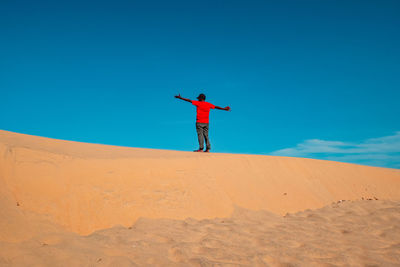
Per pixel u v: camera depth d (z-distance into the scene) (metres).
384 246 4.21
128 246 3.56
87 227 3.93
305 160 8.62
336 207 6.57
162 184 5.33
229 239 4.17
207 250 3.71
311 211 6.20
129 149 7.49
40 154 4.66
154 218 4.54
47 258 2.93
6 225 3.19
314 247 4.02
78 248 3.28
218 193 5.73
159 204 4.85
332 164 8.89
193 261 3.36
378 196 7.74
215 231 4.46
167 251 3.59
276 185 6.83
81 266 2.93
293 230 4.79
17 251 2.91
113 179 4.91
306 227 5.00
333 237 4.52
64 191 4.24
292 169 7.77
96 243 3.52
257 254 3.68
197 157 6.69
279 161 7.93
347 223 5.32
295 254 3.75
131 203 4.62
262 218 5.39
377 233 4.81
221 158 6.99
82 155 5.43
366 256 3.81
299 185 7.17
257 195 6.19
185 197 5.24
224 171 6.50
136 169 5.36
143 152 7.07
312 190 7.18
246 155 7.80
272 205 6.06
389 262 3.65
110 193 4.61
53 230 3.56
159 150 8.03
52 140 6.93
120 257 3.24
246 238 4.25
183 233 4.23
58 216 3.84
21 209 3.62
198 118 8.20
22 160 4.33
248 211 5.57
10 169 4.08
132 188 4.92
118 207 4.45
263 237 4.35
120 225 4.20
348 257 3.73
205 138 8.36
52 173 4.40
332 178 8.05
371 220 5.54
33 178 4.16
